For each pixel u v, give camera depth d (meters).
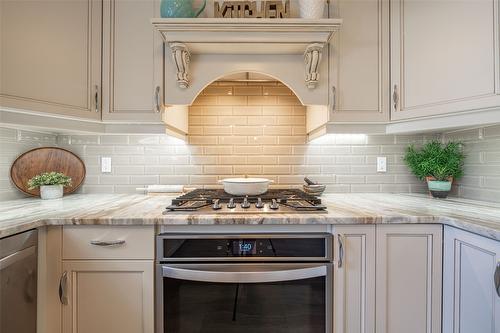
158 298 1.12
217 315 1.12
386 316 1.14
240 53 1.46
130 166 1.87
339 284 1.13
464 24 1.23
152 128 1.52
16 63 1.18
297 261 1.13
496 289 0.91
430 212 1.20
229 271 1.10
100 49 1.43
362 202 1.50
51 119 1.35
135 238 1.12
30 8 1.22
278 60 1.47
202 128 1.88
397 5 1.44
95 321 1.11
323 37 1.35
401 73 1.43
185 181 1.88
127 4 1.45
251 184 1.46
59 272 1.11
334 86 1.46
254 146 1.89
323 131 1.57
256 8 1.45
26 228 1.01
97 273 1.12
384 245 1.13
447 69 1.28
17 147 1.65
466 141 1.64
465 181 1.65
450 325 1.10
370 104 1.47
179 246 1.12
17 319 0.99
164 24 1.31
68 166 1.83
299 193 1.62
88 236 1.11
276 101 1.88
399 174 1.89
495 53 1.15
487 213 1.18
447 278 1.12
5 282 0.94
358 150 1.89
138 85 1.45
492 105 1.16
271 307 1.12
